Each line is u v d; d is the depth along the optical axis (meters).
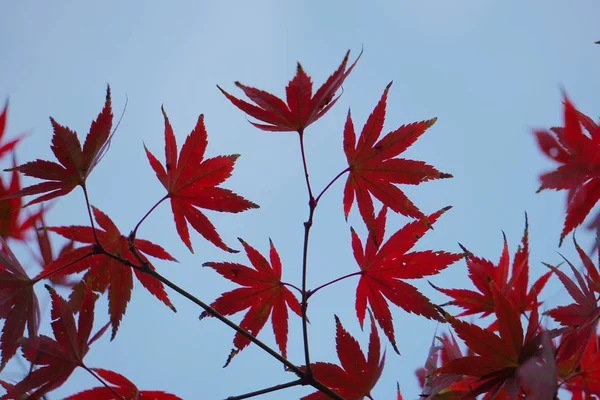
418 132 0.75
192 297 0.74
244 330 0.75
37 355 0.74
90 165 0.75
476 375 0.71
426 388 0.75
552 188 0.72
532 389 0.69
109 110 0.75
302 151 0.75
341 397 0.73
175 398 0.75
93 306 0.75
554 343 0.76
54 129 0.75
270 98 0.74
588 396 0.73
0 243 0.76
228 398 0.73
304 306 0.74
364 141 0.76
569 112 0.72
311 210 0.74
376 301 0.76
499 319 0.70
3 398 0.74
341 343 0.75
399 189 0.76
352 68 0.74
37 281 0.75
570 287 0.73
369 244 0.76
